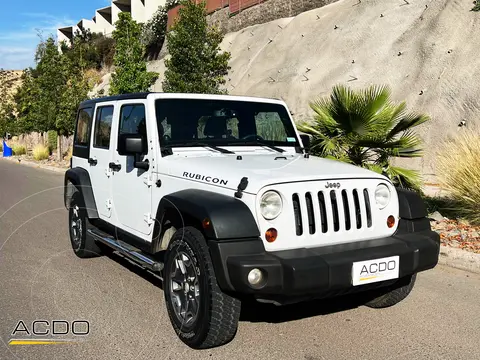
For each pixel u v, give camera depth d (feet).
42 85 90.58
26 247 24.35
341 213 13.19
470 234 24.26
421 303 16.78
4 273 20.08
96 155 20.56
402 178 26.94
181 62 70.33
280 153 17.38
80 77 84.64
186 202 12.91
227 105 17.84
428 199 30.22
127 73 63.93
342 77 63.10
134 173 16.98
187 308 13.46
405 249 13.14
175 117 16.60
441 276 19.75
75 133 24.06
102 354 13.17
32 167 76.33
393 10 66.74
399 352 13.15
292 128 19.11
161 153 15.72
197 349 13.34
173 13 115.96
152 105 16.44
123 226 17.95
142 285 18.61
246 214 12.16
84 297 17.34
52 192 43.32
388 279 12.81
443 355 12.98
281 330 14.61
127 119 18.07
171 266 13.94
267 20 96.12
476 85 46.09
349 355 12.99
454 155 27.73
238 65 87.61
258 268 11.60
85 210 21.06
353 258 12.28
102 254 22.57
